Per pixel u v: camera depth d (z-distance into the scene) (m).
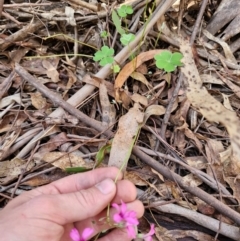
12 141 0.24
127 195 0.20
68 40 0.29
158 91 0.26
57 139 0.24
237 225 0.22
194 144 0.25
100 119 0.26
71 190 0.21
